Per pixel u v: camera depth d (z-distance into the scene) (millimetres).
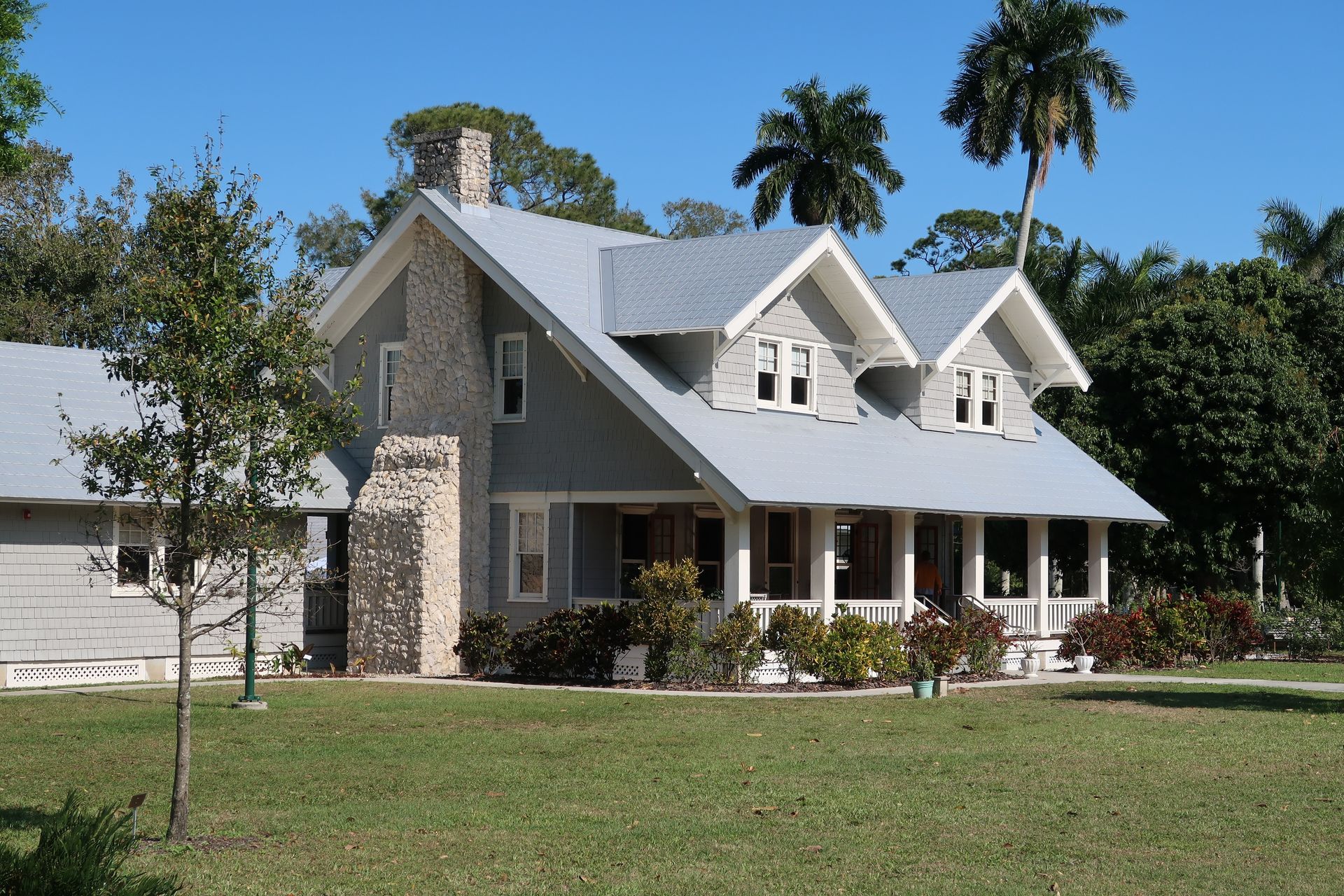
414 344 30375
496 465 29766
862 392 33125
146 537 27516
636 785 15312
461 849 12234
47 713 21250
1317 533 26781
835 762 16766
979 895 10711
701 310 27562
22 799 14445
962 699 23625
